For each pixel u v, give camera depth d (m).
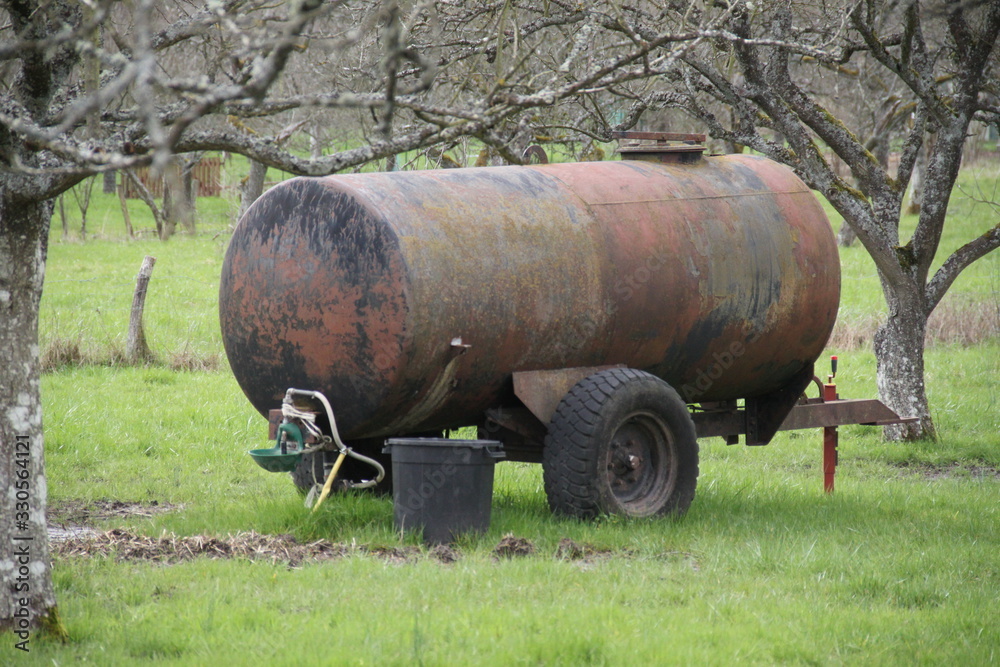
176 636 16.50
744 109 34.44
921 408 37.38
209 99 10.55
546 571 19.92
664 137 26.92
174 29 15.49
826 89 68.25
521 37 26.00
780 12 33.72
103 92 9.33
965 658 16.39
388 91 11.45
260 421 37.50
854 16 31.20
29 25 15.20
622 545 22.20
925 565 21.52
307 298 22.30
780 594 19.44
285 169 14.58
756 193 26.91
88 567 20.19
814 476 32.47
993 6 31.73
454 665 15.27
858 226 35.41
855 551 22.00
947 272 36.88
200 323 57.03
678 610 18.22
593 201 24.42
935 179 35.09
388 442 22.42
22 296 16.41
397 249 21.31
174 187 11.24
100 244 99.12
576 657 15.71
